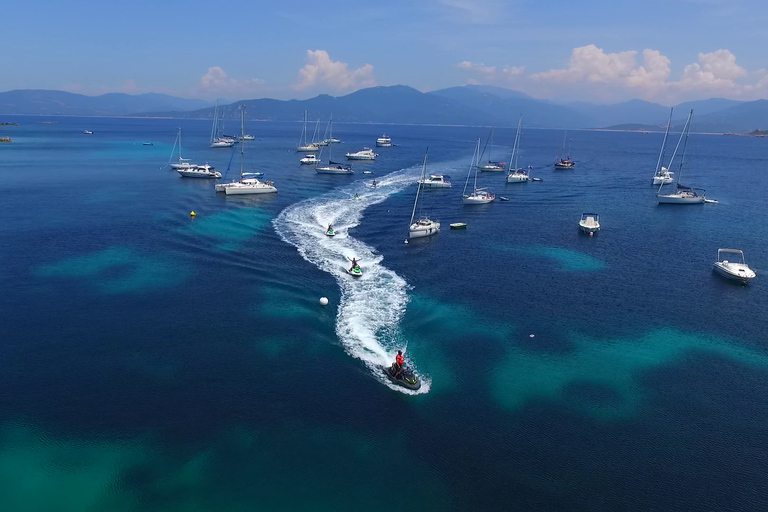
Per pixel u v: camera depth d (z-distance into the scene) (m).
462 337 57.84
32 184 135.88
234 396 45.28
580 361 53.94
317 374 49.03
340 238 93.44
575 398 47.44
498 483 37.09
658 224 113.31
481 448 40.44
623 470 38.72
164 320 58.53
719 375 52.25
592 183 171.50
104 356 50.69
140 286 67.69
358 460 38.72
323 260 80.25
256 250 83.44
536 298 69.56
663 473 38.56
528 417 44.38
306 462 38.34
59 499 34.72
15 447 38.72
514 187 160.12
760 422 44.88
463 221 112.62
